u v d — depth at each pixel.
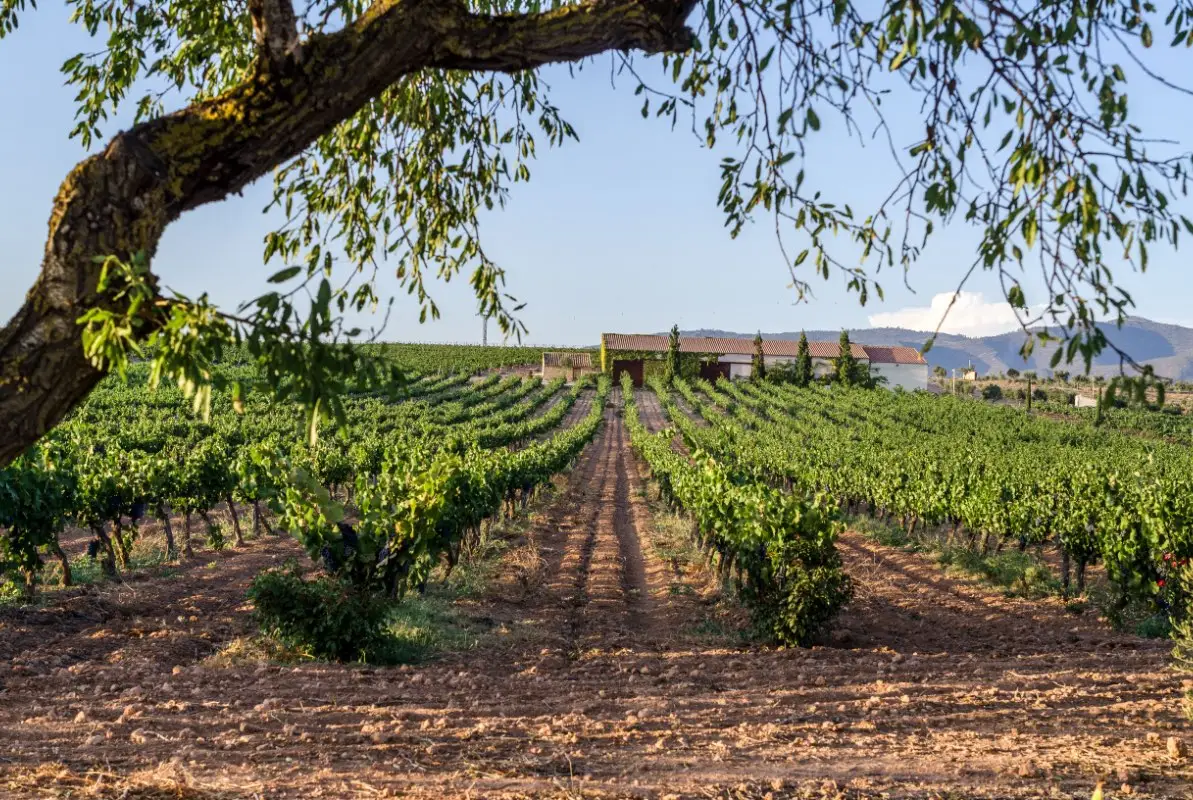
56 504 12.23
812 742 6.12
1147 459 35.78
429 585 14.35
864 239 3.10
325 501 9.94
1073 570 18.00
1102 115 2.42
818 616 10.81
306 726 6.24
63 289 1.92
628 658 9.90
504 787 4.75
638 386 97.44
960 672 8.83
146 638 10.09
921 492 21.88
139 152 2.01
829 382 95.31
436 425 41.97
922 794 4.82
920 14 2.25
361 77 2.22
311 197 4.30
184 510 16.72
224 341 1.92
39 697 7.26
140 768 4.96
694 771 5.29
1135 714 6.94
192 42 4.05
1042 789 4.95
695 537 19.67
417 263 4.41
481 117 4.53
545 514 25.52
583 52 2.47
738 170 3.16
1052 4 2.68
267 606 9.20
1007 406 73.00
